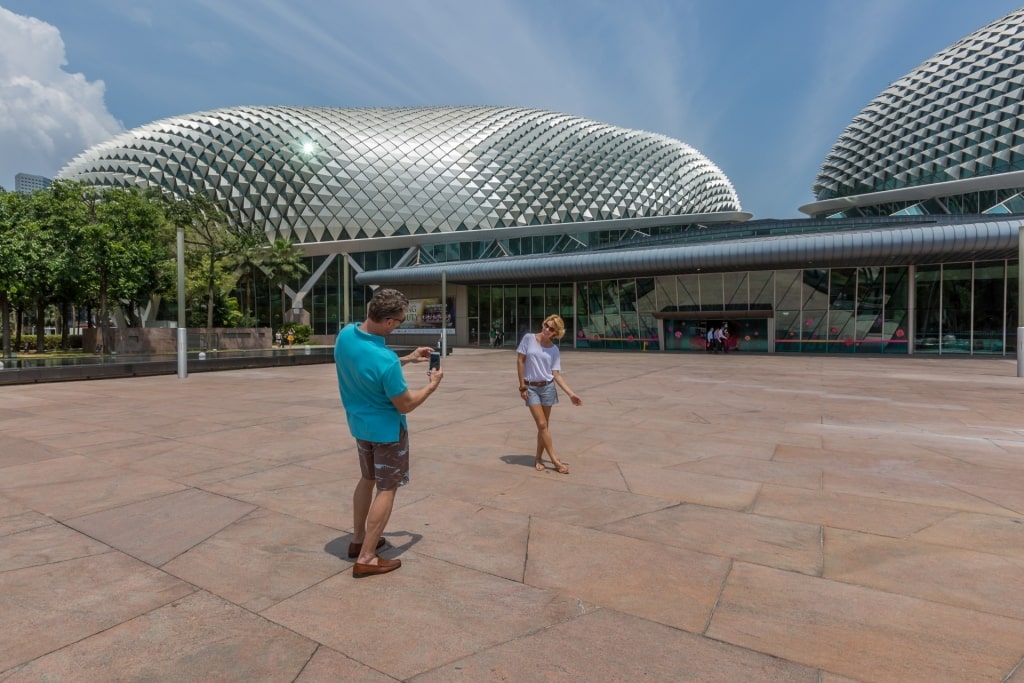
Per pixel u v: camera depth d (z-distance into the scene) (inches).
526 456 264.4
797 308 1274.6
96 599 122.3
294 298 2005.4
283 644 105.0
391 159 1931.6
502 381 649.0
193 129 2100.1
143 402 457.4
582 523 172.6
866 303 1223.5
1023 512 183.2
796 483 217.6
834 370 793.6
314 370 816.3
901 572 137.9
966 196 1740.9
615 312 1472.7
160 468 238.7
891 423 355.6
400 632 109.6
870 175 2063.2
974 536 161.9
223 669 96.7
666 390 546.0
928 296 1185.4
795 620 114.6
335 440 299.9
